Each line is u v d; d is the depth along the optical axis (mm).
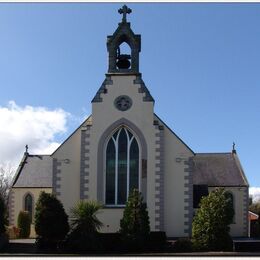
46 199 35156
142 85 40125
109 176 39125
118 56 42000
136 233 33750
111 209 38406
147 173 38781
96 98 40000
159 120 40219
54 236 34469
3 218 36281
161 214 38250
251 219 58812
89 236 33531
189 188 38969
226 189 51688
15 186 54812
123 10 41812
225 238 33656
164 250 33656
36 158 58188
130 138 39562
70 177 39781
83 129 39594
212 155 56062
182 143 39625
